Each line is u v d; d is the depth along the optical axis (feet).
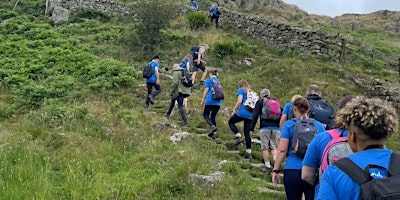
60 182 22.22
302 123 17.28
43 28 66.80
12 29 66.39
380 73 53.42
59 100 39.99
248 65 57.21
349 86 49.26
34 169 22.59
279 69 52.70
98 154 26.11
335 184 9.07
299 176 16.70
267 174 26.14
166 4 61.26
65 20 73.15
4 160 23.09
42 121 32.30
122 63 50.80
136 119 34.06
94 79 45.65
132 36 59.77
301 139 16.75
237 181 22.93
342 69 52.54
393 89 48.08
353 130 9.64
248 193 21.80
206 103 32.86
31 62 51.49
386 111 9.43
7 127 31.40
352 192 8.82
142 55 57.88
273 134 26.53
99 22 72.43
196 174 22.71
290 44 62.03
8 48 56.75
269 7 118.52
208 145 29.99
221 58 58.49
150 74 39.50
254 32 68.64
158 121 34.27
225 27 73.05
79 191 20.90
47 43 59.98
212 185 21.85
